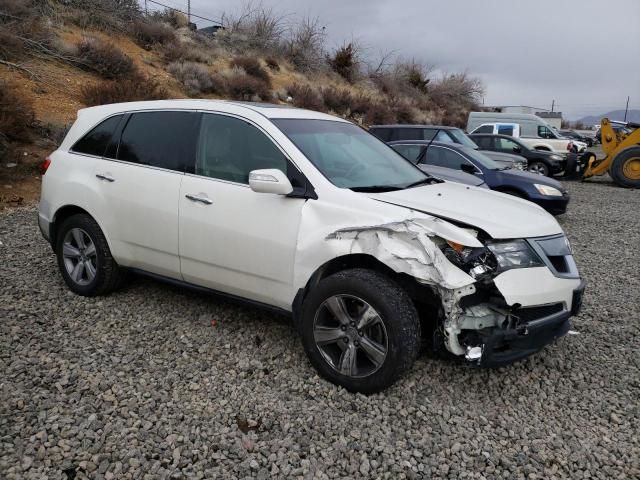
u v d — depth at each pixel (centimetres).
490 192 458
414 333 344
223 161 430
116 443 305
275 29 3105
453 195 419
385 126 1402
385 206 362
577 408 364
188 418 331
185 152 450
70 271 522
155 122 477
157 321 470
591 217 1155
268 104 484
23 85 1374
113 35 2094
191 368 393
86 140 519
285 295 394
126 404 343
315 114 484
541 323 355
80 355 404
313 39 3278
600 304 574
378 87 3612
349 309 366
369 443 314
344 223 363
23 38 1559
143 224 461
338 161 422
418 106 3678
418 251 338
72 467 285
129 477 280
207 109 452
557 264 378
